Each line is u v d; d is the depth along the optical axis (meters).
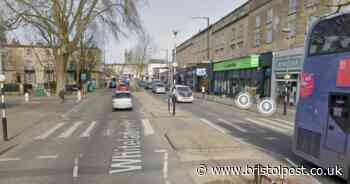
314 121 6.37
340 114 5.54
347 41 5.51
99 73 69.12
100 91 47.19
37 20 28.25
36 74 56.41
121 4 28.03
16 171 6.39
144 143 9.13
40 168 6.59
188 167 6.64
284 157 7.62
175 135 10.00
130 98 18.98
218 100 27.98
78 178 5.93
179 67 69.25
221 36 38.16
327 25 6.16
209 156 7.59
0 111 18.06
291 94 21.39
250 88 26.94
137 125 12.73
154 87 40.88
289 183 5.63
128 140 9.59
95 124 13.15
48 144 9.06
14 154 7.86
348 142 5.30
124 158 7.38
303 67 7.00
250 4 28.86
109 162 7.04
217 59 39.84
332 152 5.72
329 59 5.99
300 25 20.23
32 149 8.42
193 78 50.53
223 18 37.47
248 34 29.41
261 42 26.47
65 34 29.42
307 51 6.91
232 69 32.53
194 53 53.69
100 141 9.46
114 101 18.62
